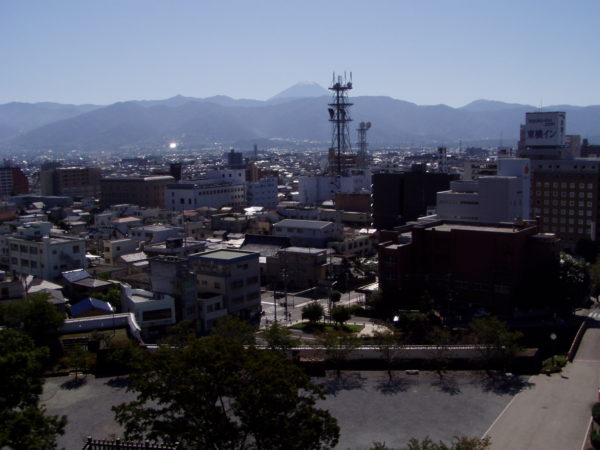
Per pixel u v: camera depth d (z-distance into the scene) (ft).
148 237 629.92
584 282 432.25
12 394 176.86
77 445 231.09
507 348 310.86
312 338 373.40
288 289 521.65
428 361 324.19
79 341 332.39
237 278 413.59
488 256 422.00
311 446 162.50
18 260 472.03
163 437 169.68
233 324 312.71
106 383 295.48
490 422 256.93
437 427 252.01
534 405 274.16
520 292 424.05
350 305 451.53
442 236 438.81
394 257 435.53
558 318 413.18
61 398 277.85
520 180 571.28
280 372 165.07
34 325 328.29
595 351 350.23
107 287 416.46
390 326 361.30
